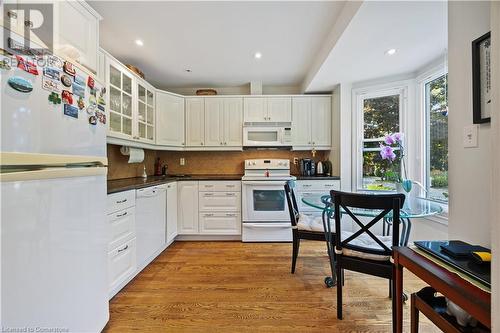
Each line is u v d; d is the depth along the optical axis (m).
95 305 1.23
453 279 0.80
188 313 1.55
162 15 1.91
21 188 0.82
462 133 1.17
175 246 2.86
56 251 0.97
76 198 1.08
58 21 1.12
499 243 0.54
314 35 2.22
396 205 1.33
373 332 1.38
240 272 2.14
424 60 2.34
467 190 1.14
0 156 0.76
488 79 1.02
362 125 3.04
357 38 1.92
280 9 1.84
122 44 2.38
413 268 0.96
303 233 2.07
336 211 1.50
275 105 3.41
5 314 0.78
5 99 0.78
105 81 2.04
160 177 3.16
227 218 3.06
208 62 2.82
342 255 1.51
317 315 1.53
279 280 1.98
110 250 1.64
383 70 2.59
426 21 1.68
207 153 3.74
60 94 1.01
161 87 3.69
